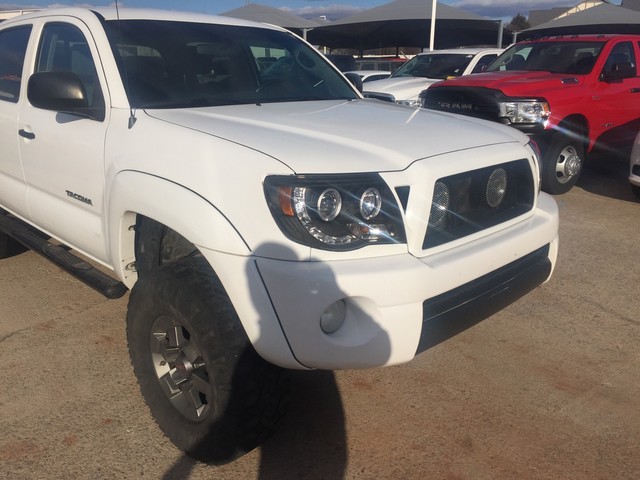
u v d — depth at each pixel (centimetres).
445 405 298
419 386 315
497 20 1886
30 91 296
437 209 243
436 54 1114
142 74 315
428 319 233
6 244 475
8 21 435
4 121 394
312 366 223
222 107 318
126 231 282
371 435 276
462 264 238
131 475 250
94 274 321
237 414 232
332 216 218
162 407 263
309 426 283
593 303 414
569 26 1892
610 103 735
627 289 438
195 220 227
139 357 268
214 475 251
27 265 482
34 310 402
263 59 382
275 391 238
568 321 388
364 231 223
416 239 231
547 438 273
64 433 276
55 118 339
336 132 261
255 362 230
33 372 326
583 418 287
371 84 964
